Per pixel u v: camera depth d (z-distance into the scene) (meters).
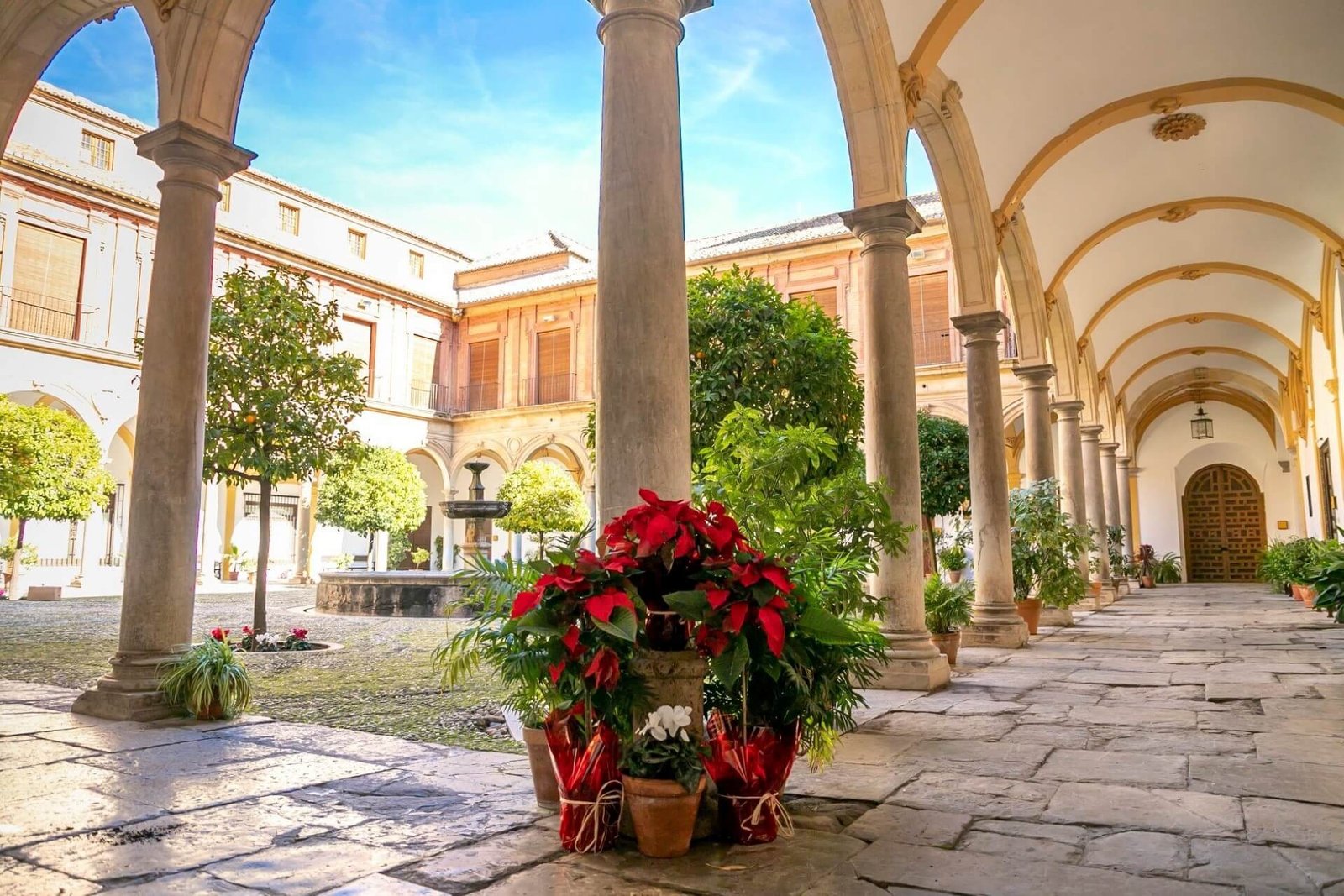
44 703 6.16
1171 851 3.06
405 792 3.89
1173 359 24.08
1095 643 10.21
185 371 5.99
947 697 6.49
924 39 7.91
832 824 3.44
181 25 6.20
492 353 31.03
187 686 5.60
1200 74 9.98
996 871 2.89
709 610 3.21
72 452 17.89
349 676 7.90
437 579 15.25
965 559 16.58
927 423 16.36
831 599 4.27
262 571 10.48
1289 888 2.72
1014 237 12.78
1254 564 27.28
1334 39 9.03
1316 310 15.94
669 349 3.94
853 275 24.00
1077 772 4.22
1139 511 28.44
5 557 19.64
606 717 3.28
